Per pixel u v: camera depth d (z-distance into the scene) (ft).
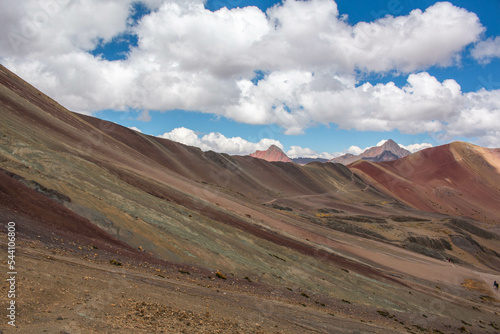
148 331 26.66
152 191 144.87
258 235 142.31
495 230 492.95
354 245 225.76
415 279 173.37
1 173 63.46
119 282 40.14
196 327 31.86
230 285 66.80
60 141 149.69
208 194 214.07
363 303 97.30
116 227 74.08
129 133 436.76
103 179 111.04
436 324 97.86
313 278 104.63
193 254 81.51
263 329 40.40
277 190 521.65
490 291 193.67
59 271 35.45
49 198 68.59
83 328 23.43
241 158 606.55
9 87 192.65
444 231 377.91
